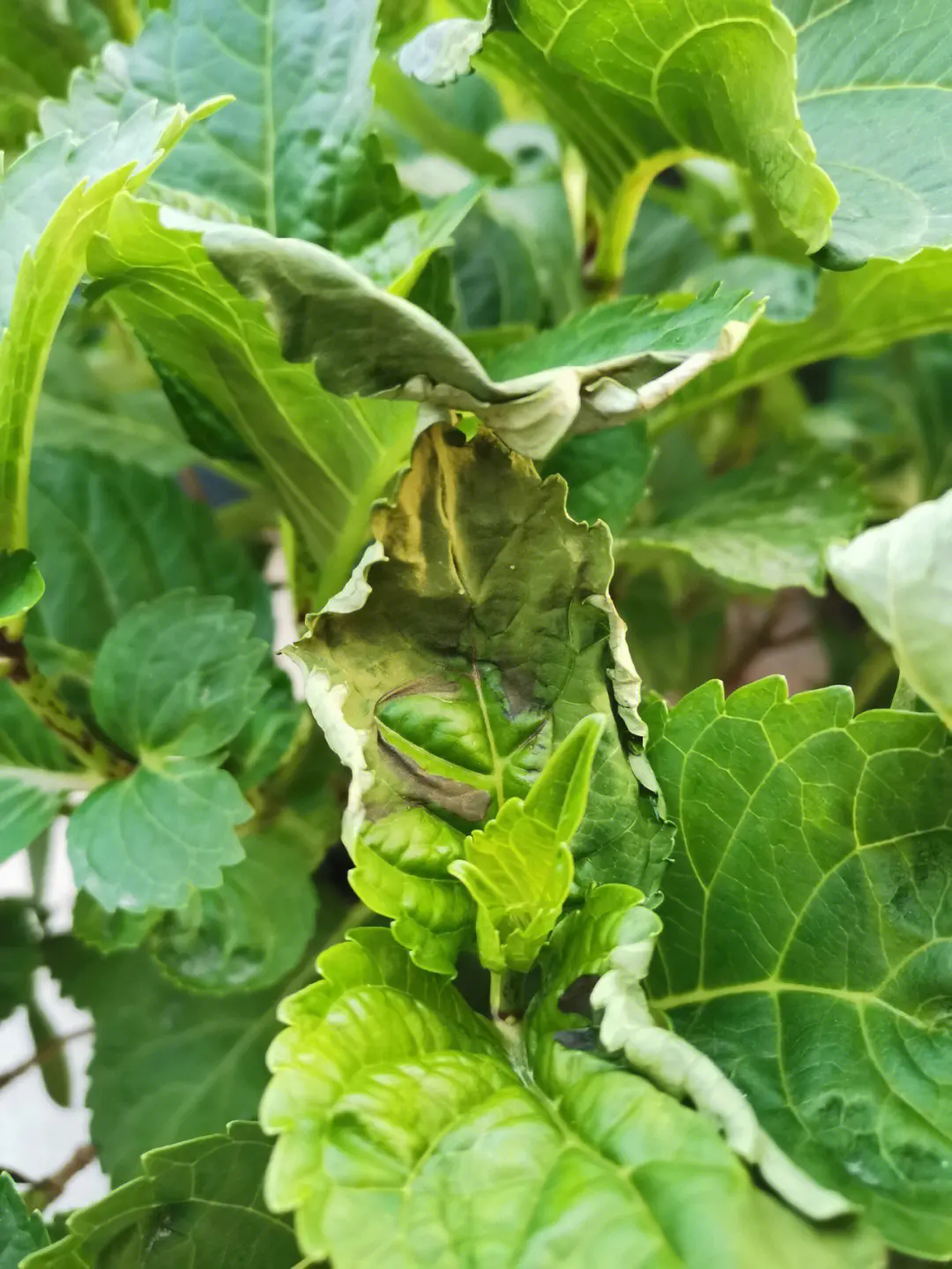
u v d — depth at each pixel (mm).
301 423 268
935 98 260
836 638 475
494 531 205
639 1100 164
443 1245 151
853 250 231
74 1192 419
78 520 344
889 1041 202
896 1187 186
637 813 215
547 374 204
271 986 335
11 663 263
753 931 221
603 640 212
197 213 272
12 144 397
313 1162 157
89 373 414
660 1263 141
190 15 285
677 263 402
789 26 215
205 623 290
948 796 205
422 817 207
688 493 377
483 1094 177
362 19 276
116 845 260
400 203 284
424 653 211
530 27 257
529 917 201
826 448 383
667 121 278
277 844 321
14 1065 402
